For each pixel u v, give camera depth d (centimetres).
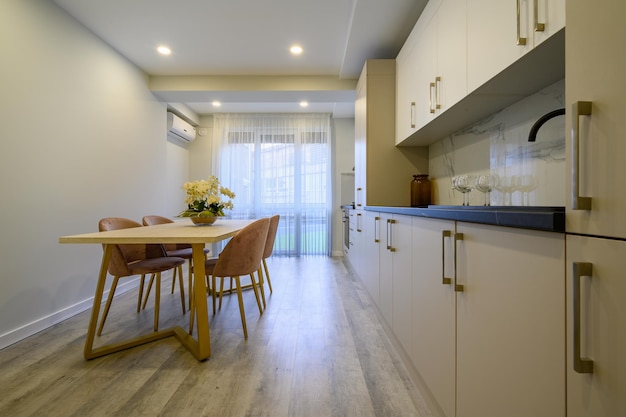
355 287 315
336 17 248
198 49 297
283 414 123
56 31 227
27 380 147
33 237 207
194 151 514
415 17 235
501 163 177
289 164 504
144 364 162
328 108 481
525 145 156
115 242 156
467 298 94
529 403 66
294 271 392
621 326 45
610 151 47
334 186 514
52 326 217
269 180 504
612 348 47
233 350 178
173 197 464
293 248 503
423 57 209
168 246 288
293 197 504
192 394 136
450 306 105
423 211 126
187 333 197
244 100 382
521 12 109
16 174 195
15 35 194
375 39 266
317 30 266
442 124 210
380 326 213
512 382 72
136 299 281
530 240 66
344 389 139
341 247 511
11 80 192
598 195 49
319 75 352
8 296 189
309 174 505
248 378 149
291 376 150
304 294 291
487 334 82
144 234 168
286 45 290
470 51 146
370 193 287
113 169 293
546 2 97
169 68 337
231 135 503
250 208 502
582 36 53
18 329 194
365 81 293
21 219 198
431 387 122
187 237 157
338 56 311
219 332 204
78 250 248
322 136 505
